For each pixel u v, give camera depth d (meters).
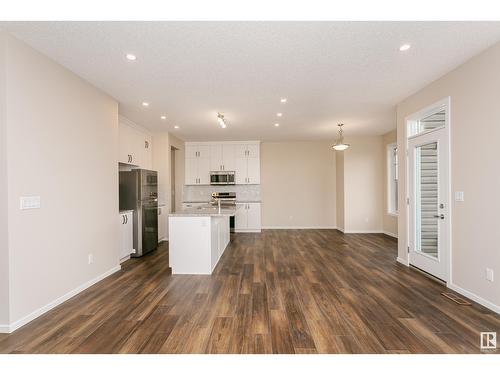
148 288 3.27
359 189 7.13
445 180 3.25
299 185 7.84
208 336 2.17
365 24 2.21
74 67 2.93
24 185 2.40
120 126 4.81
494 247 2.58
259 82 3.38
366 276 3.66
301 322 2.39
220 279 3.59
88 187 3.33
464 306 2.71
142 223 4.80
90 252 3.35
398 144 4.30
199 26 2.21
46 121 2.66
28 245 2.44
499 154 2.51
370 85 3.52
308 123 5.54
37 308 2.53
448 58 2.81
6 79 2.25
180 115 4.83
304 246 5.59
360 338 2.13
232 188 7.80
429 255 3.66
